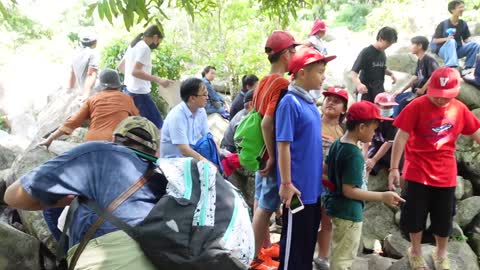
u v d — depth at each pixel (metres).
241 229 2.11
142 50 4.77
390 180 3.42
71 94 6.20
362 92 5.31
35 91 9.51
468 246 4.06
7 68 10.87
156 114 5.09
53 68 10.76
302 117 3.00
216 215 2.10
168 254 1.99
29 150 4.08
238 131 3.33
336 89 3.87
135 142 2.28
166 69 6.71
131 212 2.06
